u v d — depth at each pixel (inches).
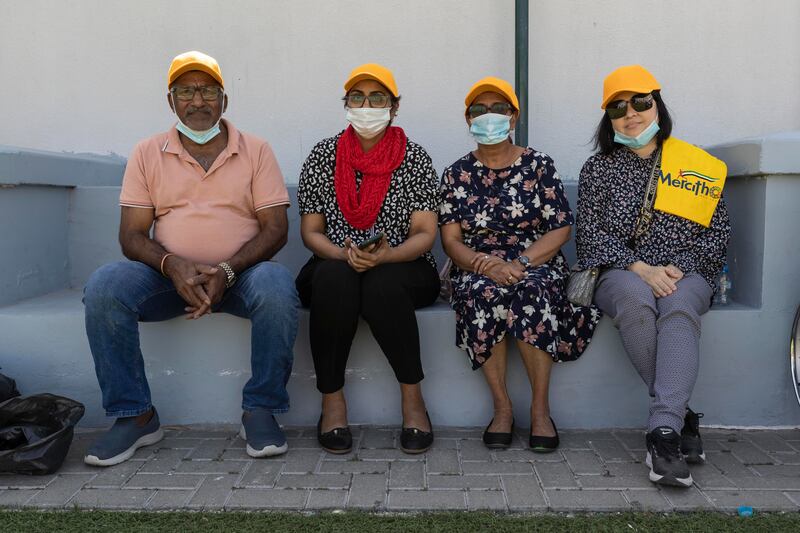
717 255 110.4
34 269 128.1
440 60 147.9
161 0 150.9
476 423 115.2
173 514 86.0
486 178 114.6
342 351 104.7
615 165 113.2
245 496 90.8
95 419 116.1
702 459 99.7
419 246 108.7
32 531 82.0
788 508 87.0
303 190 114.8
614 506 87.7
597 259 109.2
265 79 150.6
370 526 83.1
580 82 147.6
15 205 121.9
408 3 147.4
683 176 109.4
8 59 155.1
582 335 111.6
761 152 108.3
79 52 153.8
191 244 108.3
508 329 103.8
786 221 111.0
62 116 155.9
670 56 147.0
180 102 104.9
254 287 101.3
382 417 115.6
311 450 106.0
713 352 113.1
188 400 115.3
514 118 113.7
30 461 94.7
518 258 108.7
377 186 111.0
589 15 146.3
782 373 113.3
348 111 108.5
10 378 109.1
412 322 104.7
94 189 137.9
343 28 148.7
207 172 108.7
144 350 114.2
